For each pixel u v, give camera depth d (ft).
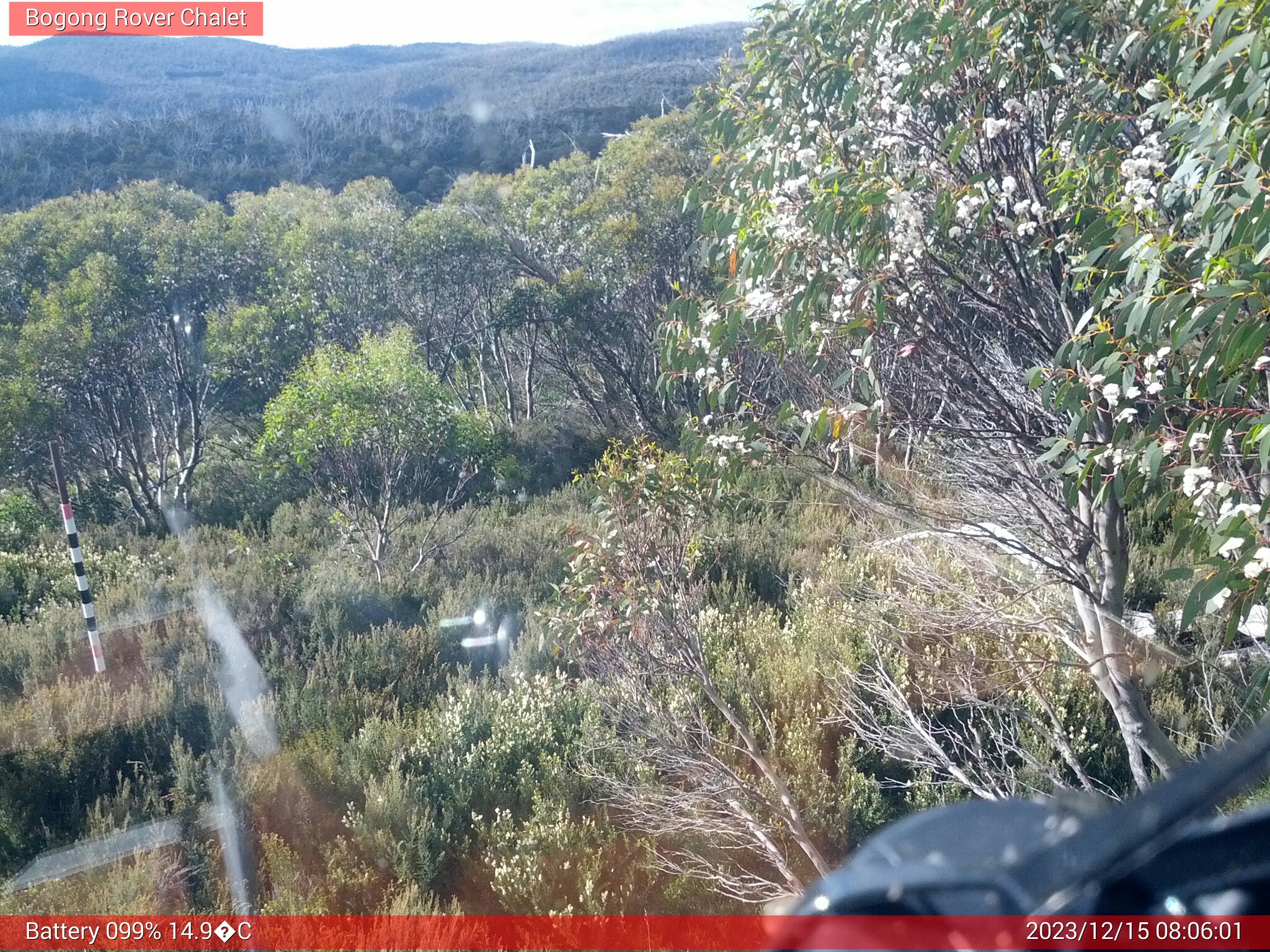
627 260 60.44
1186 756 16.94
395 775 19.57
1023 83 14.30
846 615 23.26
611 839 17.72
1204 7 9.27
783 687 22.29
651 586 17.78
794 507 34.91
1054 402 11.35
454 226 67.77
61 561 38.04
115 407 52.90
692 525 19.24
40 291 59.00
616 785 17.67
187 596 32.63
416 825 18.35
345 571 34.68
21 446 47.47
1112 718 20.56
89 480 52.21
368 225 67.82
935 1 14.03
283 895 16.40
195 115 173.68
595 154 163.12
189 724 22.59
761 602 28.76
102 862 17.17
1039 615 17.08
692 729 17.83
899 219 13.08
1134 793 18.47
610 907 16.58
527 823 18.11
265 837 17.97
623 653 18.11
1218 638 18.62
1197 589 9.17
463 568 35.96
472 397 70.18
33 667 25.71
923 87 14.55
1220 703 17.60
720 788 16.34
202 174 146.82
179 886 16.70
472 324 70.90
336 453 37.09
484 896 17.51
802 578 30.35
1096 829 3.63
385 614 31.40
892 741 18.19
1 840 17.99
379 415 36.83
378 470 38.70
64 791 19.83
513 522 43.16
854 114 15.46
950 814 4.68
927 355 14.39
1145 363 10.52
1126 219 10.49
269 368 57.67
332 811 19.39
